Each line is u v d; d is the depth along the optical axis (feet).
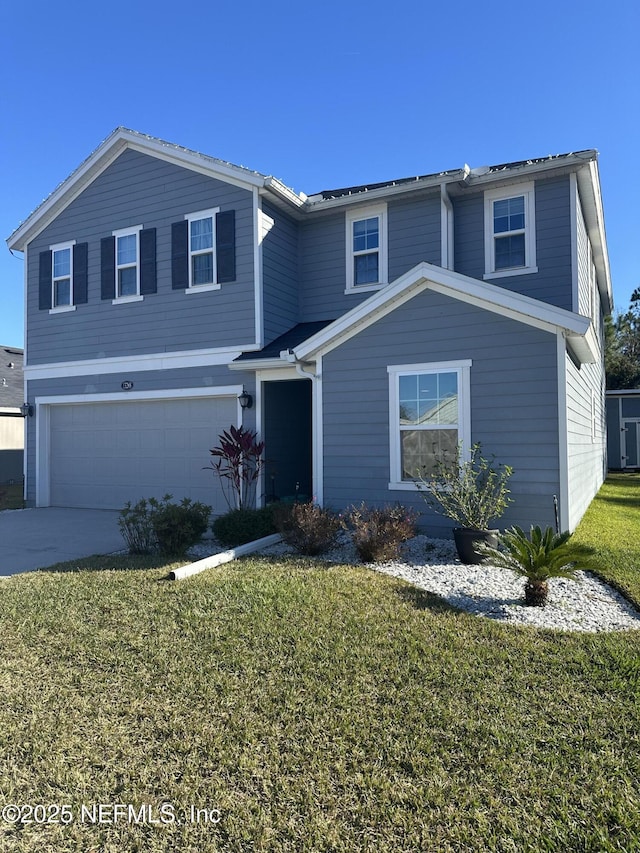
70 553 27.63
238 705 11.96
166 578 21.45
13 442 67.72
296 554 25.55
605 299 65.41
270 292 37.86
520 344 25.91
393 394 28.78
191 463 39.91
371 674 13.28
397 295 28.27
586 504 39.09
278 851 8.11
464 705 11.86
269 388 38.24
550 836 8.25
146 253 41.01
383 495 29.07
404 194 36.70
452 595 19.43
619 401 79.61
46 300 45.37
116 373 42.22
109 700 12.25
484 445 26.63
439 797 9.07
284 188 36.86
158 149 39.78
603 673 13.28
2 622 17.01
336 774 9.70
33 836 8.48
